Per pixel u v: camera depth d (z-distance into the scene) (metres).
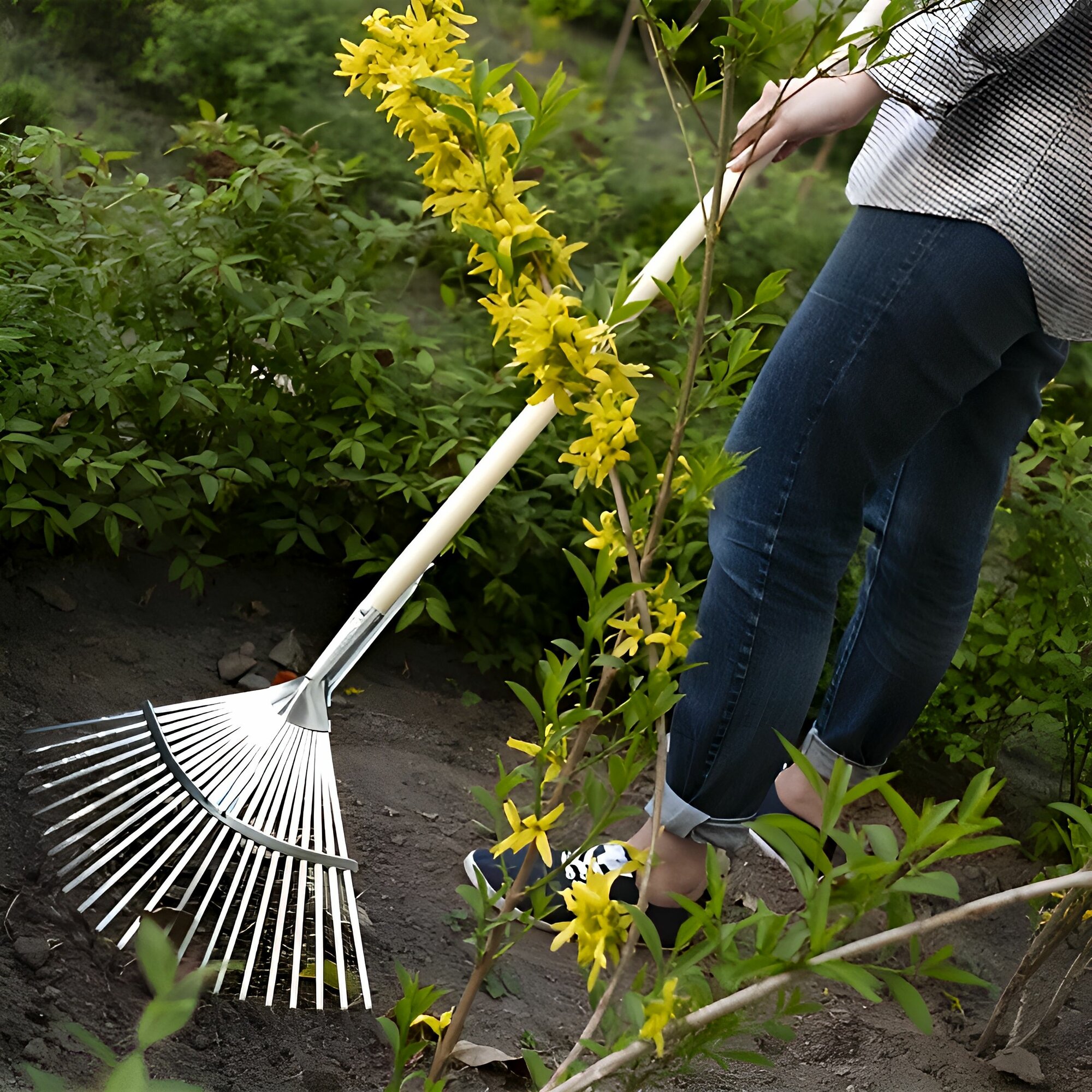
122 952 1.54
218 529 2.39
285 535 2.43
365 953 1.71
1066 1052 1.81
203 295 2.39
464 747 2.35
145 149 3.46
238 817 1.80
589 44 4.19
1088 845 1.52
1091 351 3.05
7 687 1.97
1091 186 1.50
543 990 1.77
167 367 2.32
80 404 2.23
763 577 1.65
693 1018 0.83
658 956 0.89
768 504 1.64
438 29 1.17
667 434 2.46
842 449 1.61
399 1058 0.96
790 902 2.14
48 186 2.39
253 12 3.50
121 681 2.11
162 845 1.75
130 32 3.58
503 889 1.07
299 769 1.82
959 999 1.95
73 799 1.72
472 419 2.44
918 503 1.88
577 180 3.15
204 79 3.53
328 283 2.50
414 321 2.74
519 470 2.49
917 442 1.77
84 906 1.48
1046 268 1.53
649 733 1.05
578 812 1.05
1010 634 2.42
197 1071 1.37
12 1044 1.27
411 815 2.07
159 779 1.80
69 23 3.55
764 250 3.08
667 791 1.78
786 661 1.68
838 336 1.59
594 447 1.08
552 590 2.67
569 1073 0.96
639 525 1.13
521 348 1.05
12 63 3.43
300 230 2.47
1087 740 2.32
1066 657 2.31
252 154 2.51
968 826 0.74
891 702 2.01
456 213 1.11
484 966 1.07
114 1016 1.41
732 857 2.22
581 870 1.86
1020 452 2.61
